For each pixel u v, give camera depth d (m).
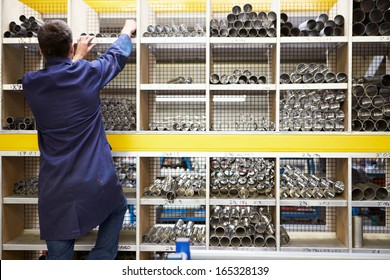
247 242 2.96
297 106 3.03
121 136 2.98
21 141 2.98
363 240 3.21
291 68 3.40
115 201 2.42
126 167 3.37
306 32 3.01
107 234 2.53
